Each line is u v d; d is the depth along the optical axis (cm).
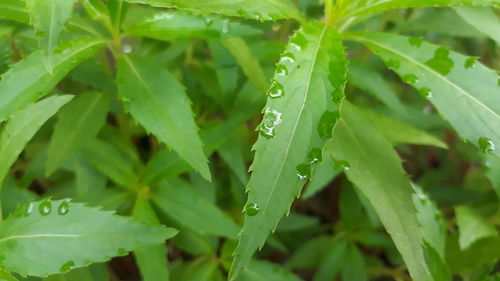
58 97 23
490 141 22
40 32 19
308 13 32
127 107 23
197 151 22
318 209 42
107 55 32
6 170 22
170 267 30
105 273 25
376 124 30
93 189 28
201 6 21
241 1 22
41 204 21
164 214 28
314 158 20
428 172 39
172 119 23
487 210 31
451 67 22
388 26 34
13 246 21
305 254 34
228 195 33
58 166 26
